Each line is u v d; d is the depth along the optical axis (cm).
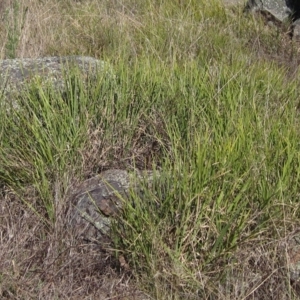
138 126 214
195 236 164
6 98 215
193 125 201
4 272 161
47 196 182
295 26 368
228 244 166
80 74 221
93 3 370
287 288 162
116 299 162
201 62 283
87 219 176
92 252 171
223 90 225
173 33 316
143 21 340
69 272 166
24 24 311
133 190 172
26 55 295
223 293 160
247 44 340
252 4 387
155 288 161
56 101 210
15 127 202
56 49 312
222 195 167
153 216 167
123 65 235
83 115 205
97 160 200
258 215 171
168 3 371
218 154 180
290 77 282
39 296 159
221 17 366
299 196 177
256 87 236
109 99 214
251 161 180
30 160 193
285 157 187
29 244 176
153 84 225
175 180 170
